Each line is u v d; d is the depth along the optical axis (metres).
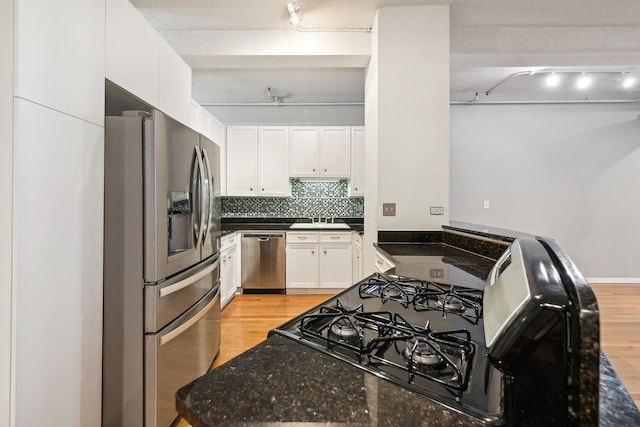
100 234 1.35
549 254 0.52
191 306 1.74
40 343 1.07
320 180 4.40
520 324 0.38
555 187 4.28
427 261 1.69
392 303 0.96
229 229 3.81
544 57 3.01
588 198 4.26
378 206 2.49
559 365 0.37
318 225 4.16
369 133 2.85
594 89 3.96
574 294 0.38
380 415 0.45
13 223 0.99
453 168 4.30
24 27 1.01
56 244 1.13
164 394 1.46
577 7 2.43
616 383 0.51
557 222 4.27
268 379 0.54
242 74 3.50
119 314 1.38
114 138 1.39
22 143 1.00
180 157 1.61
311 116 4.43
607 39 2.72
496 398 0.47
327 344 0.67
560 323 0.37
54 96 1.13
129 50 1.68
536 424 0.37
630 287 4.02
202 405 0.48
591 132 4.25
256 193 4.15
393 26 2.44
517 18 2.60
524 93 4.09
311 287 3.85
